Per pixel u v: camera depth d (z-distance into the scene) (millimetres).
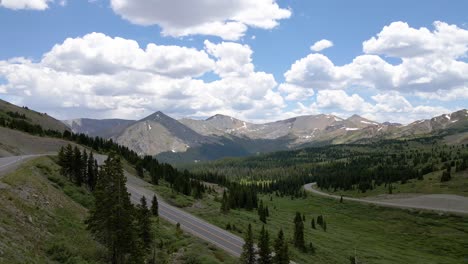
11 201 35531
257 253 52375
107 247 38250
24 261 25781
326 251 87625
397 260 97000
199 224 80750
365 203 198375
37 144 121062
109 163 38844
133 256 39469
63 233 37938
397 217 166625
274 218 141875
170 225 72375
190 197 121750
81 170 72562
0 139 106688
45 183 51938
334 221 175000
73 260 32625
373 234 148000
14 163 61750
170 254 53344
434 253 121625
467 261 111500
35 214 37156
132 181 115250
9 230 29656
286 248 52406
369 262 86938
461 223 145625
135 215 41750
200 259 51312
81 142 154625
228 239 70875
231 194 153375
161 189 112688
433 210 164125
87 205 57969
